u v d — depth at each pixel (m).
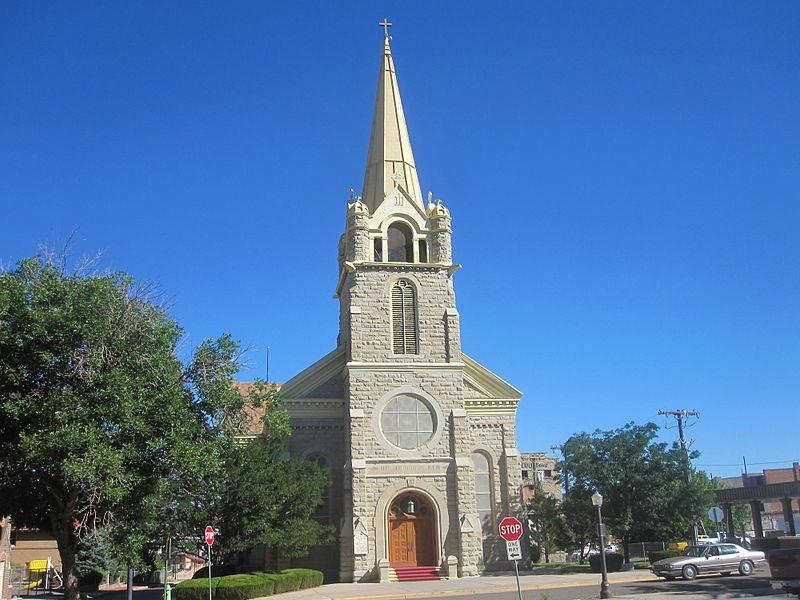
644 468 51.59
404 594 38.31
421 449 49.12
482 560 49.34
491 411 53.78
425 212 54.66
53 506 28.08
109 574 64.25
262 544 44.91
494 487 52.34
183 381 30.08
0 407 25.12
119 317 27.94
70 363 26.11
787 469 134.38
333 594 39.22
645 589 36.66
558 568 52.41
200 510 39.94
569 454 53.44
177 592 38.47
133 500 27.55
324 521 50.06
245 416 32.62
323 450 51.19
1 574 54.31
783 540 31.38
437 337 51.56
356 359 50.19
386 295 51.69
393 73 60.47
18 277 26.58
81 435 24.27
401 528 48.28
